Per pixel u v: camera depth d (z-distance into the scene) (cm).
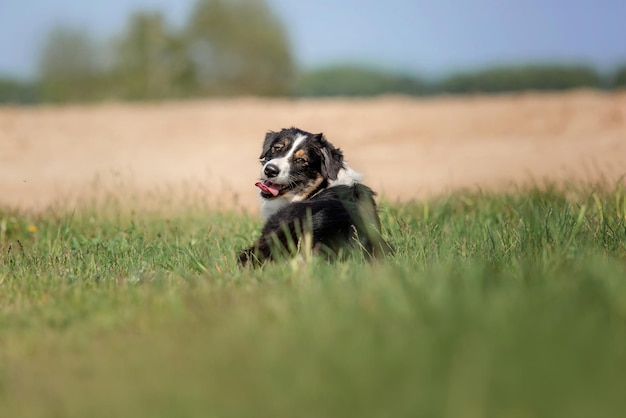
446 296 519
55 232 1130
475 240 862
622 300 518
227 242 973
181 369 481
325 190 935
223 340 504
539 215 893
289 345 484
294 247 782
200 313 585
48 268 856
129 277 799
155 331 569
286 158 947
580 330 466
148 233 1080
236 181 1797
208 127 2430
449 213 1113
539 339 454
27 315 662
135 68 4878
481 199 1223
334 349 466
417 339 468
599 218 873
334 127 2327
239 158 2053
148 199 1513
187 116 2588
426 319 491
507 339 452
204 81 4962
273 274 700
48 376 514
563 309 500
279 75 4959
